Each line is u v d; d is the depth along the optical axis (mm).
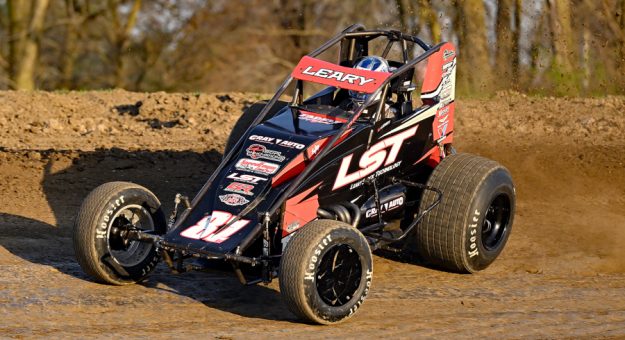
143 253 12961
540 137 23062
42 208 16859
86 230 12352
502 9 34938
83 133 23219
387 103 14039
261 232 11773
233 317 11906
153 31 47375
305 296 11109
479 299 12898
